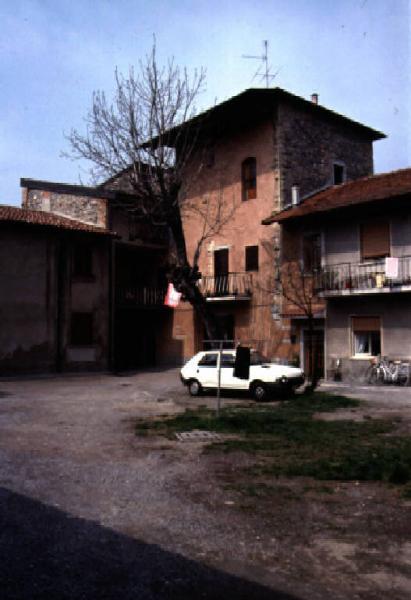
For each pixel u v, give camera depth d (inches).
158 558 198.1
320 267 911.7
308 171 1073.5
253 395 658.8
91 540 215.0
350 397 658.8
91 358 1064.2
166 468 326.6
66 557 198.5
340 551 205.0
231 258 1111.0
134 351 1312.7
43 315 1013.2
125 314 1296.8
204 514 245.6
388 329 805.2
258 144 1072.2
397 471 303.0
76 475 311.1
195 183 1197.7
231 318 1111.6
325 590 174.1
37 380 943.0
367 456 342.3
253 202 1072.8
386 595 170.7
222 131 1143.0
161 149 884.6
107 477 306.7
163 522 235.5
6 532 223.6
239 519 239.5
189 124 981.8
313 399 617.6
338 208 847.1
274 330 1007.6
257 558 198.5
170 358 1247.5
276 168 1031.6
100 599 167.3
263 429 444.1
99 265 1090.7
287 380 642.8
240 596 169.8
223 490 282.0
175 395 722.2
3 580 179.9
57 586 175.8
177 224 896.3
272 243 1019.9
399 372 772.6
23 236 997.2
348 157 1168.8
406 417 507.5
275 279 1008.9
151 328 1298.0
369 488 286.2
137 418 519.2
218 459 348.8
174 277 891.4
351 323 858.1
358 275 842.2
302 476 308.3
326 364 885.2
